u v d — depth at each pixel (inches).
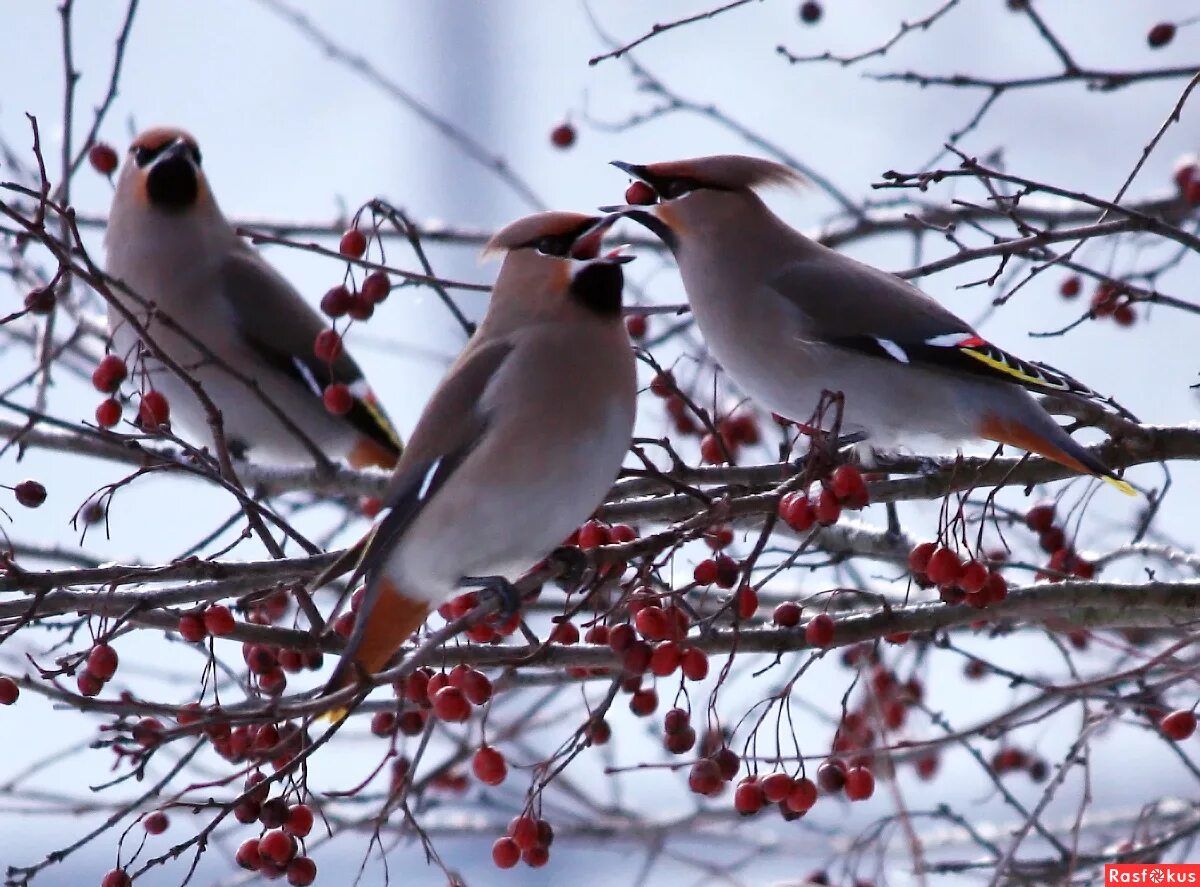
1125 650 381.7
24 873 302.0
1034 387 379.9
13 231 413.7
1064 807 570.3
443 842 691.4
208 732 333.7
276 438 512.7
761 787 319.0
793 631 341.1
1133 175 359.6
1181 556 408.8
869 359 409.1
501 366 338.3
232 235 530.6
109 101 442.6
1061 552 407.2
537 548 337.4
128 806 330.3
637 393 348.2
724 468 372.2
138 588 365.4
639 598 310.7
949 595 334.6
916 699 448.8
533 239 351.3
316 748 292.0
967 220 484.7
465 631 309.0
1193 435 379.6
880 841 427.5
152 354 368.8
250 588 337.7
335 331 394.3
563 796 557.6
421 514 333.4
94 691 322.7
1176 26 482.3
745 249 428.1
